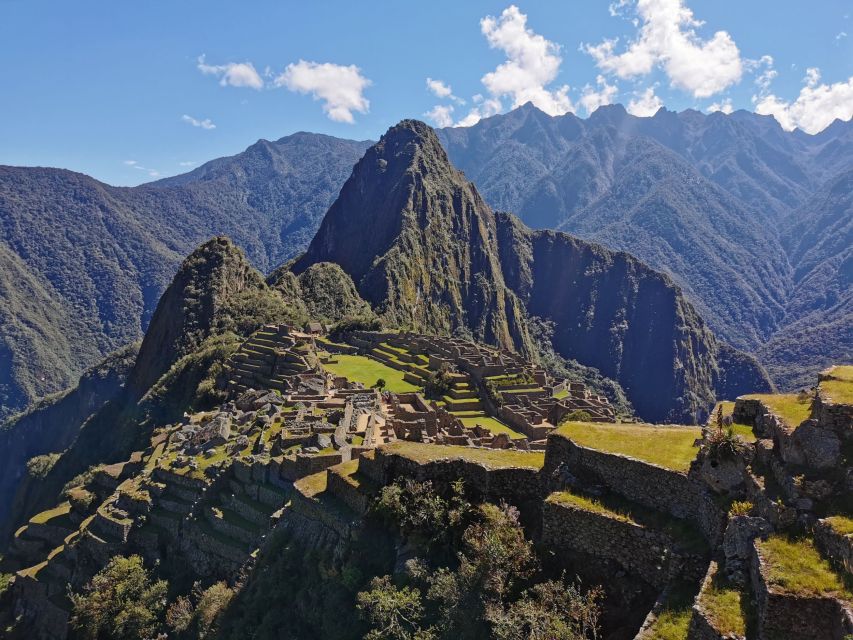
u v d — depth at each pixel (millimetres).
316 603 24750
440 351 132125
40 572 49000
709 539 16156
